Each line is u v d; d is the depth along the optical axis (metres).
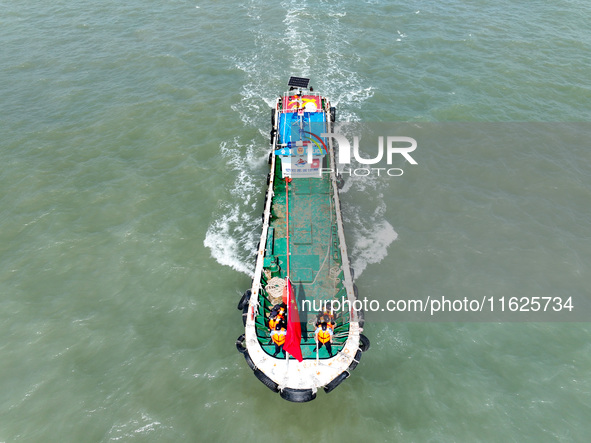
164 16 38.97
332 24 37.47
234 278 17.88
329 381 12.71
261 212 20.92
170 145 24.70
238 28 37.00
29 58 32.50
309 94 22.86
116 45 34.38
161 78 30.45
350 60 32.50
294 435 13.17
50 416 13.45
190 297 17.16
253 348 13.48
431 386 14.26
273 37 35.50
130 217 20.47
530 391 13.98
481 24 36.34
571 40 33.34
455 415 13.48
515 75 29.81
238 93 29.09
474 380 14.38
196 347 15.50
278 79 30.53
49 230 19.73
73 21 37.97
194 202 21.36
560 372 14.47
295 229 17.39
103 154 24.05
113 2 41.69
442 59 32.09
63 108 27.50
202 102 28.14
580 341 15.43
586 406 13.52
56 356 15.05
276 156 21.06
